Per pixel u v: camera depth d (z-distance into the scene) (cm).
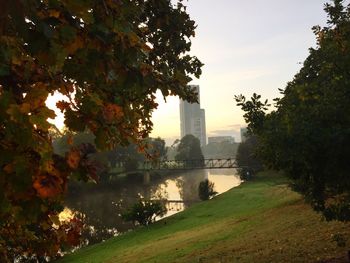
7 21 166
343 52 649
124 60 238
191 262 1187
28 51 195
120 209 4903
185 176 11431
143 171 7750
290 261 901
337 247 926
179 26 498
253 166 6244
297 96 673
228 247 1278
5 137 155
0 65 180
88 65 224
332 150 555
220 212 2584
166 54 495
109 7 230
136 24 359
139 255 1595
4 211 155
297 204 1816
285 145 581
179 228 2284
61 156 187
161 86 289
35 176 160
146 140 371
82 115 204
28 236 332
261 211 2011
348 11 791
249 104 707
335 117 585
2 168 156
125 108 278
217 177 10819
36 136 165
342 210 638
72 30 195
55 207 236
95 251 2114
